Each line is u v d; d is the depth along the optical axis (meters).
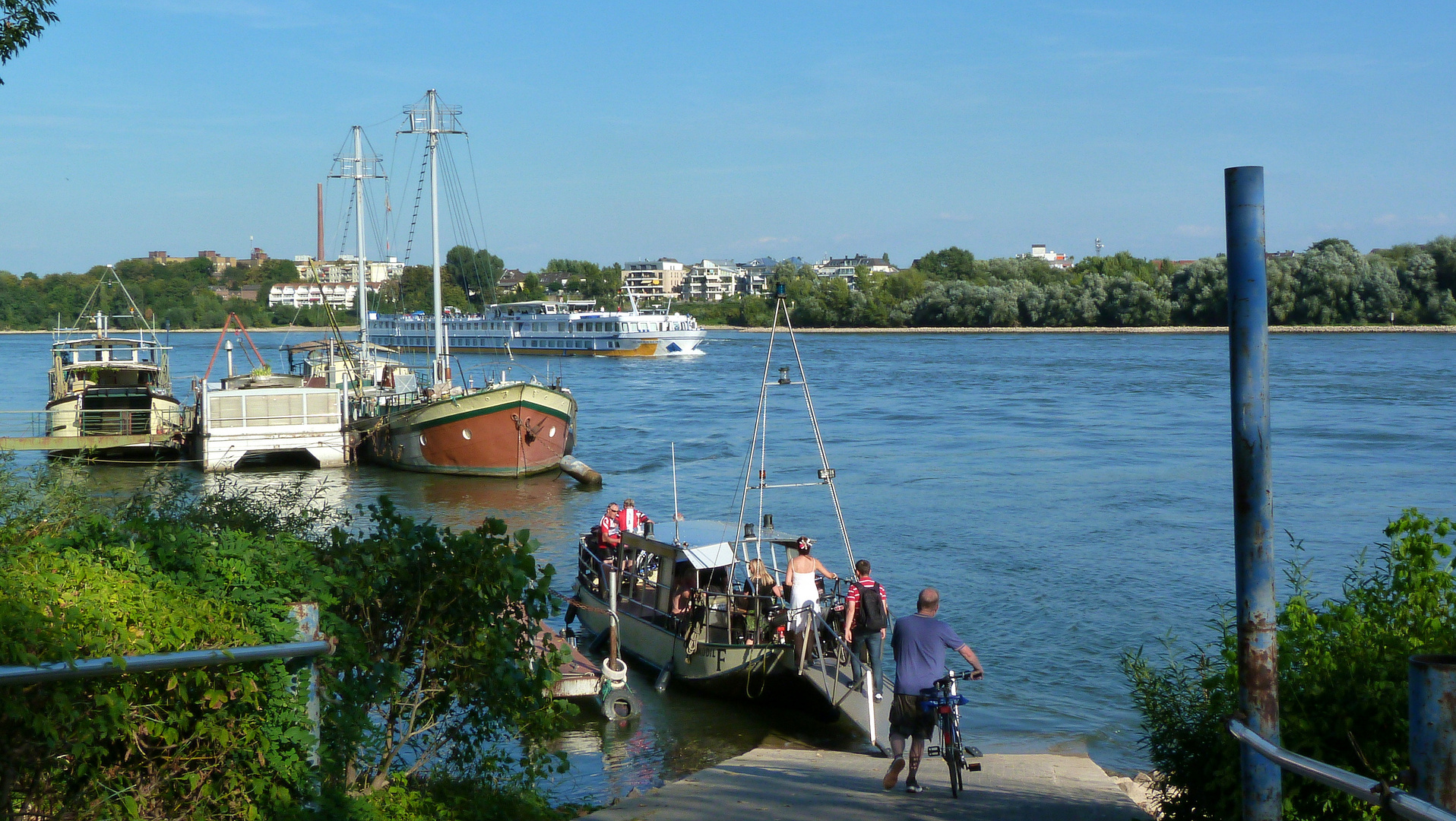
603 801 13.18
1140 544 29.27
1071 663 19.88
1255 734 4.93
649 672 19.38
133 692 5.91
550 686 8.99
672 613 19.12
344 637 7.16
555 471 44.97
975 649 20.75
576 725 16.56
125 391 47.03
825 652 17.34
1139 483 39.22
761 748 14.95
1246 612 5.19
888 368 102.06
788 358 121.19
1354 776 4.27
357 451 48.25
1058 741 16.22
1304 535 29.45
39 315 190.25
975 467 43.78
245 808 6.42
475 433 43.12
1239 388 5.14
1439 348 110.69
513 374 102.94
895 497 37.25
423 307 165.25
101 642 5.48
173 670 5.84
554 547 30.44
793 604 16.61
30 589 5.57
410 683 8.70
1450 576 7.59
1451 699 4.24
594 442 54.03
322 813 6.72
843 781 11.26
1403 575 7.76
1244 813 5.21
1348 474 39.66
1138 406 66.81
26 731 5.74
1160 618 22.52
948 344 144.25
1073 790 10.76
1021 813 9.59
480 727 8.90
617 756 15.24
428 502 38.00
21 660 5.17
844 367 104.25
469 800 8.75
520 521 34.59
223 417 44.06
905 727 10.70
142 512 10.87
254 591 6.60
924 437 53.72
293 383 49.22
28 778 5.93
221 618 6.25
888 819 9.32
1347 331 138.00
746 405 71.81
